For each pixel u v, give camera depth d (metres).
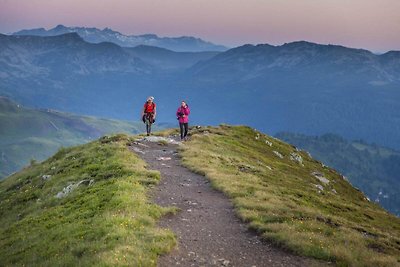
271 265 20.27
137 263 18.00
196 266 19.36
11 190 52.91
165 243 20.69
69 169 45.50
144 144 54.16
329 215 33.72
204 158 47.56
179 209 28.09
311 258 21.34
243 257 21.02
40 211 35.25
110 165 40.25
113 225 22.81
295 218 28.14
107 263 17.67
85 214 27.39
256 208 29.38
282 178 54.44
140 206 26.58
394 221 52.16
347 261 20.80
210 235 23.83
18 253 25.34
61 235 24.64
